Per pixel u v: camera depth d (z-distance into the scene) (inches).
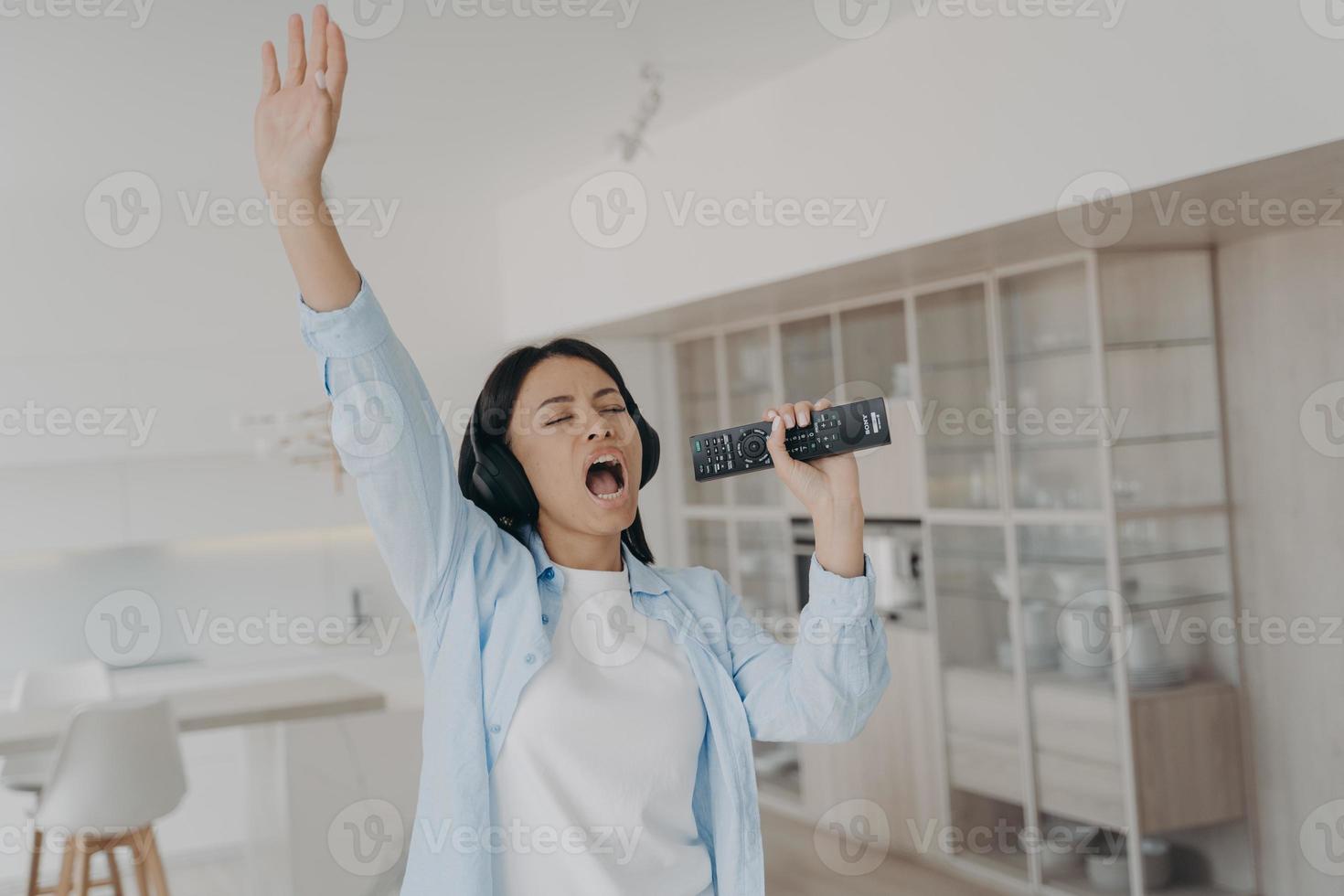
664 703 52.7
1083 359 161.8
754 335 224.5
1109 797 157.2
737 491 232.7
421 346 241.3
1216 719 158.1
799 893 175.8
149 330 218.5
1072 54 125.2
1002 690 173.9
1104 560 160.6
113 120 166.2
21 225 212.2
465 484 57.6
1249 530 158.4
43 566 230.2
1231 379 159.5
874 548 198.4
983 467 176.7
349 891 162.6
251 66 147.7
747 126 176.1
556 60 153.9
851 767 204.2
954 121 140.1
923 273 171.6
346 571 246.5
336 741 164.4
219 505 224.1
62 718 173.0
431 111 172.6
